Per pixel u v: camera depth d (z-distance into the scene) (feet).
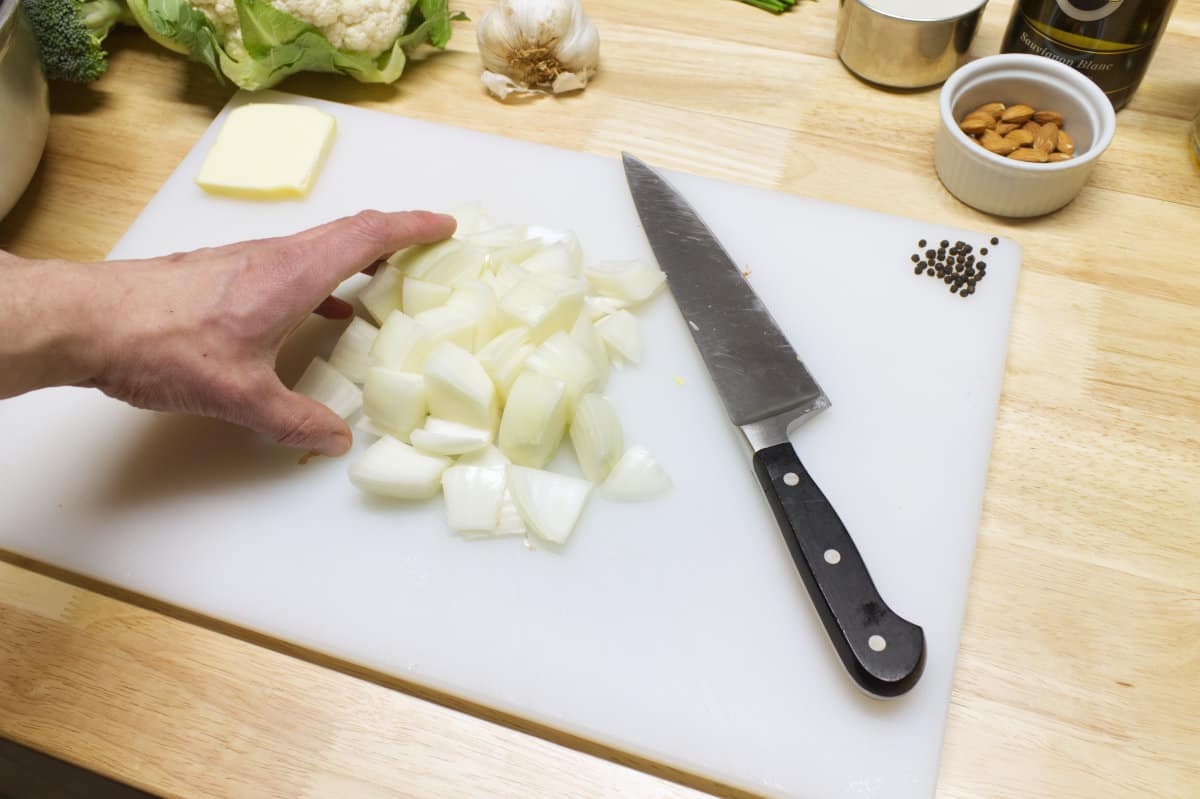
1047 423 2.18
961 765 1.93
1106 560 2.06
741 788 1.93
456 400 2.09
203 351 1.98
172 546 2.11
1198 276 2.31
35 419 2.20
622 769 1.96
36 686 2.02
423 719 1.99
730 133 2.53
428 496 2.13
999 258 2.31
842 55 2.58
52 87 2.61
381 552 2.09
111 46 2.67
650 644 2.01
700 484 2.13
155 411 2.20
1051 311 2.29
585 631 2.02
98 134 2.56
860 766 1.93
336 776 1.95
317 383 2.17
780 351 2.18
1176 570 2.05
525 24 2.47
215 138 2.49
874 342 2.25
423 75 2.63
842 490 2.11
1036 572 2.06
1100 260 2.34
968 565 2.05
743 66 2.62
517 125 2.55
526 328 2.14
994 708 1.97
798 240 2.36
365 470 2.09
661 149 2.51
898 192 2.44
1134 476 2.13
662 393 2.21
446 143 2.50
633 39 2.66
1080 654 2.00
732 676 1.99
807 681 1.98
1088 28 2.33
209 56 2.47
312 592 2.07
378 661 2.02
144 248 2.39
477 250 2.22
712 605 2.04
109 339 1.95
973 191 2.37
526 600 2.05
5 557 2.14
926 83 2.55
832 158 2.49
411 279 2.19
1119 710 1.96
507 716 1.99
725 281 2.26
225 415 2.04
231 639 2.06
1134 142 2.47
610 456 2.10
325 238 2.07
